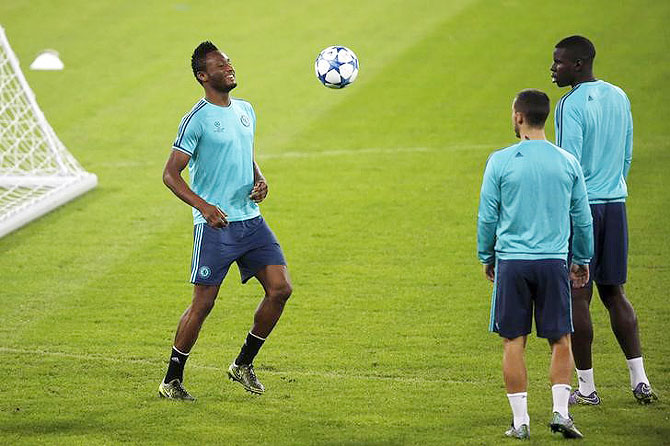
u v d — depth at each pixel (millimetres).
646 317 30281
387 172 47344
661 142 49844
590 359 24078
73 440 22172
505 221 21906
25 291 33906
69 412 23891
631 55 63375
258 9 75750
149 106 58844
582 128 24141
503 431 22406
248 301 32781
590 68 24531
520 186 21578
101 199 44625
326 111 57406
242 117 24797
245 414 23734
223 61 24328
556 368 21812
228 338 29609
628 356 24375
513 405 21922
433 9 74438
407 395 25016
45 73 64625
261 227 25062
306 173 47594
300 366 27281
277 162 49438
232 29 71688
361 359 27734
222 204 24547
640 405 24125
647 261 35188
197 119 24188
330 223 40719
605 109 24234
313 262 36344
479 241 22328
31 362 27641
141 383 25984
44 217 42281
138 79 63344
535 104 21828
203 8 76312
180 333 24469
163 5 77000
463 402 24469
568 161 21812
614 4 72688
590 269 24172
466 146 51000
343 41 68875
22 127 51688
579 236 22391
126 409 24062
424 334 29609
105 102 59656
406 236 38969
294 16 74000
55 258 37344
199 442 22047
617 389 25359
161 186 46531
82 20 74062
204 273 24375
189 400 24672
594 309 31109
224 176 24469
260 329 24688
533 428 22672
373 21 72500
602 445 21438
